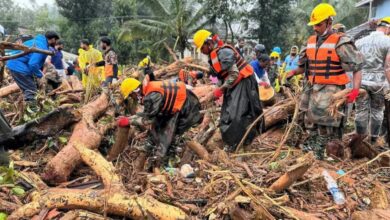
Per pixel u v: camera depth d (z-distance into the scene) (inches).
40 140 200.5
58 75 333.4
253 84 197.2
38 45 265.9
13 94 316.8
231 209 124.6
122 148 185.2
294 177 143.5
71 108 205.2
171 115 183.6
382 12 783.1
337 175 174.7
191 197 145.7
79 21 1202.6
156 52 886.4
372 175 189.9
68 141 193.3
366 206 155.8
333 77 194.4
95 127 200.5
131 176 166.2
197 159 194.5
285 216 132.2
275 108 241.6
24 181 157.5
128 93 181.0
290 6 1024.2
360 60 187.5
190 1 903.7
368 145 212.7
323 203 152.7
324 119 197.9
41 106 236.1
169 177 162.9
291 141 233.6
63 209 133.3
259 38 998.4
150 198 132.9
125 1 1115.9
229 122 194.1
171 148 189.2
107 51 351.9
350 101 190.4
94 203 130.6
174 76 353.1
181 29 888.9
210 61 194.9
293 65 383.9
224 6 918.4
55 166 163.5
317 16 191.8
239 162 174.1
